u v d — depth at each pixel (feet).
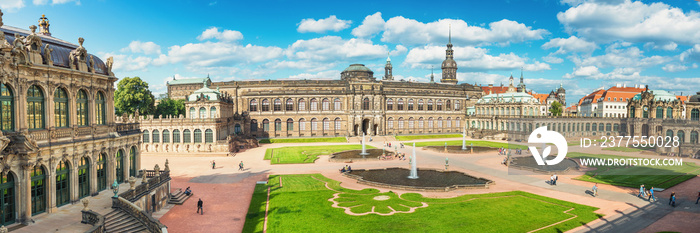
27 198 102.68
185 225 125.80
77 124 125.18
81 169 124.98
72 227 100.89
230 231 120.06
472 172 215.10
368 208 141.69
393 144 371.35
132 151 156.66
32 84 107.04
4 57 96.53
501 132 421.18
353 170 222.28
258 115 436.35
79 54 125.59
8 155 98.02
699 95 312.09
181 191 164.04
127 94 340.59
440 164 244.63
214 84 479.41
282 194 165.68
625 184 175.11
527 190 168.55
